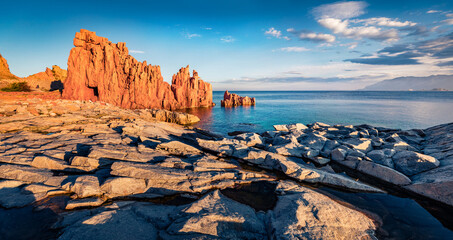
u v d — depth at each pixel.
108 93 71.88
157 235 9.41
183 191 14.17
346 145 24.75
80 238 8.81
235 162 21.34
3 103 46.41
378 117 59.88
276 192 14.85
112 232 9.30
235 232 9.92
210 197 12.84
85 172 16.00
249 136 28.34
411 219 12.03
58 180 13.92
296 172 17.89
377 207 13.38
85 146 20.66
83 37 70.31
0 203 11.46
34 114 38.28
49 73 126.88
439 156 19.23
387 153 20.97
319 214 11.13
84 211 11.10
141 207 11.60
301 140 28.38
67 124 32.47
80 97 69.62
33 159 16.67
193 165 17.62
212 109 89.81
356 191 15.78
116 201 12.41
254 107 97.94
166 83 88.38
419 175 16.95
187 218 10.28
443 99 151.50
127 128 28.19
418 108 84.50
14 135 23.36
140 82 76.56
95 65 69.50
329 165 21.50
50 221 10.33
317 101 139.38
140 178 14.56
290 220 10.64
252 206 12.89
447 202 13.38
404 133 31.19
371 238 10.06
